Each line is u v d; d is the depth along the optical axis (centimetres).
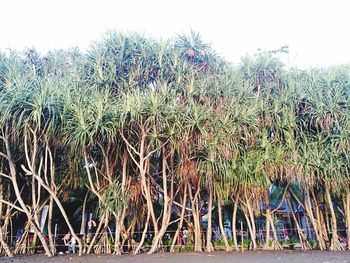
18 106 904
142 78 1129
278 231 1273
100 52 1112
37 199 1043
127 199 983
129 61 1129
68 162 1057
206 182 1009
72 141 932
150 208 1010
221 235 1144
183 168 1009
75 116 925
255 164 1030
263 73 1192
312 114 1106
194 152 1016
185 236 1136
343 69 1177
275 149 1062
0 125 912
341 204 1204
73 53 1201
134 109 947
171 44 1168
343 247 1125
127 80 1117
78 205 1196
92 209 1173
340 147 1060
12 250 1033
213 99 1091
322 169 1039
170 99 1024
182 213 1070
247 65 1204
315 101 1107
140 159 993
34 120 906
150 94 997
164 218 1030
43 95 911
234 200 1098
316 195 1183
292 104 1129
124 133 1001
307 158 1040
